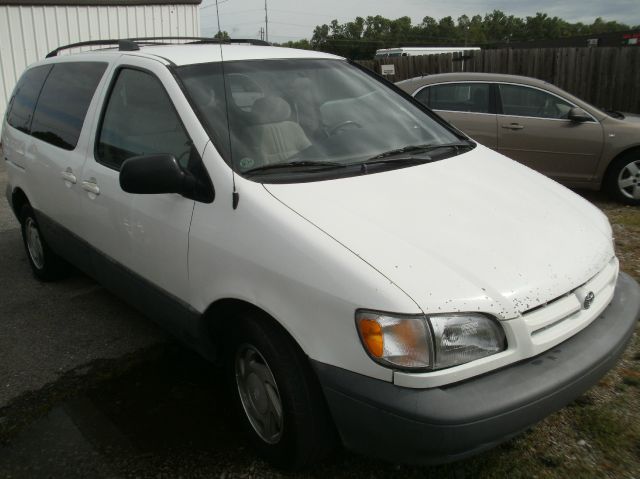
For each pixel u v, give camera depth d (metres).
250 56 3.38
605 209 6.70
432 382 2.02
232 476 2.60
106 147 3.45
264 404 2.60
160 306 3.08
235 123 2.87
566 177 7.10
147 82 3.18
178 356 3.63
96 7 12.16
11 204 4.98
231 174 2.61
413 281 2.09
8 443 2.86
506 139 7.24
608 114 6.96
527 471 2.57
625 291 2.75
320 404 2.34
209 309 2.72
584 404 3.00
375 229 2.32
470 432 2.00
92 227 3.57
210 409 3.08
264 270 2.36
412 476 2.56
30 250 4.93
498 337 2.11
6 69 11.58
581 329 2.37
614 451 2.67
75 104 3.88
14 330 4.03
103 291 4.66
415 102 3.78
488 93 7.35
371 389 2.07
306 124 3.10
